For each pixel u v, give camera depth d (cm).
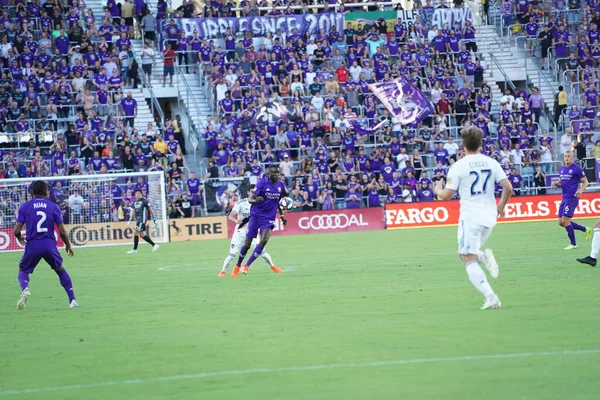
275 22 10700
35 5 10144
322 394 1856
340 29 10869
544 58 10994
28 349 2577
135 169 8894
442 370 2030
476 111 10094
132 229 8456
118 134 9125
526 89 11088
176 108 10481
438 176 9125
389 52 10550
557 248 5456
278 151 9238
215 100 9869
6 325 3130
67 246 3584
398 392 1847
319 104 9738
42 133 9006
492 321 2648
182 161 9075
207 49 10200
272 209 4544
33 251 3497
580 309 2841
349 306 3156
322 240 7400
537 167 9375
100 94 9525
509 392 1816
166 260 6078
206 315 3109
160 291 4028
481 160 2819
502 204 2838
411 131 9756
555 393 1795
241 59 10094
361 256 5512
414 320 2741
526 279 3772
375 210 8762
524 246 5697
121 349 2486
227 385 1970
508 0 11388
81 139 9012
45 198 3569
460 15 11138
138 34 10675
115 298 3834
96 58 9819
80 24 10425
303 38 10675
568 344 2266
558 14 11406
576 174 5319
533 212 8756
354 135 9500
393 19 11050
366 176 9075
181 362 2253
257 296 3616
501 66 11075
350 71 10188
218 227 8600
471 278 2872
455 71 10388
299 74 9931
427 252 5584
